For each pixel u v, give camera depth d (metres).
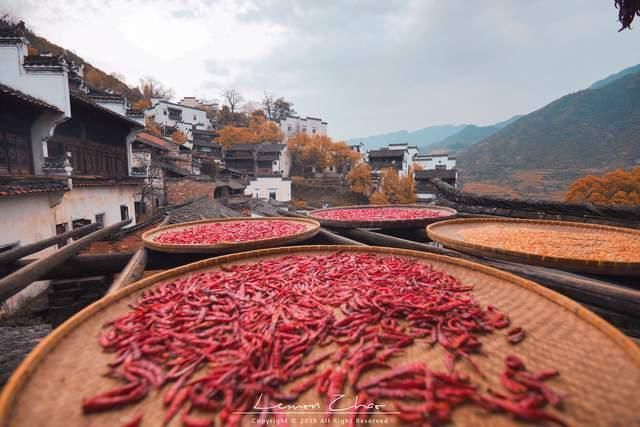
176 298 2.65
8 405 1.39
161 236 5.47
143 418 1.45
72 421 1.41
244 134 62.56
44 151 10.97
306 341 2.05
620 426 1.31
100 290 5.12
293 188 56.56
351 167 64.12
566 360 1.75
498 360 1.81
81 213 12.70
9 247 8.30
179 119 63.75
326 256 3.92
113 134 17.11
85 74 59.78
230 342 1.99
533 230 4.94
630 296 2.43
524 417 1.39
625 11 3.29
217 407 1.52
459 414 1.45
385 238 5.38
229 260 3.62
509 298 2.53
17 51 10.59
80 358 1.83
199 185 29.25
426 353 1.92
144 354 1.91
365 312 2.38
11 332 4.98
